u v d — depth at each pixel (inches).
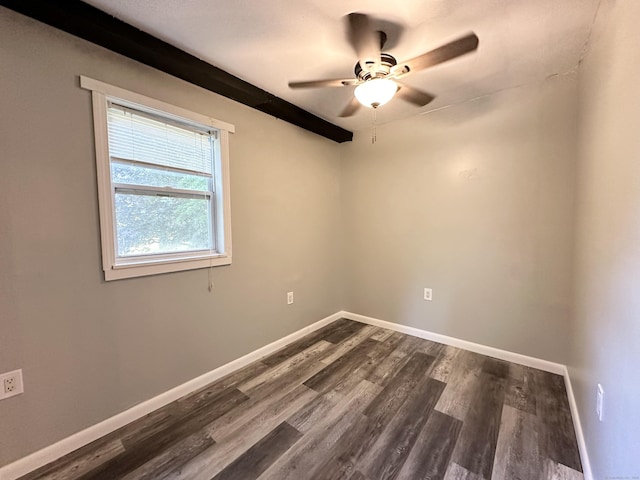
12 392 55.5
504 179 97.6
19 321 56.0
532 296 94.7
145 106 71.9
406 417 72.1
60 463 59.3
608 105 50.7
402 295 125.1
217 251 91.7
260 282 104.1
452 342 112.1
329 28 63.5
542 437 64.8
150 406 74.9
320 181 129.1
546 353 93.1
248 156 97.7
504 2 55.7
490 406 75.6
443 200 111.1
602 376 49.6
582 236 71.6
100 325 66.4
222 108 89.1
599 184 56.0
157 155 77.4
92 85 63.1
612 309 45.7
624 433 38.8
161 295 77.1
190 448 63.1
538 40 68.2
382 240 129.4
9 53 53.5
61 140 59.7
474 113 101.9
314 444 63.9
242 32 64.9
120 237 71.5
